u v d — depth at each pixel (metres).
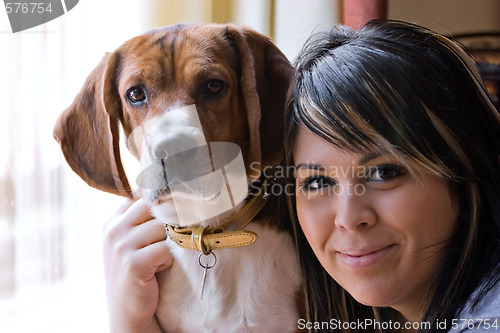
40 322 1.39
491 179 0.90
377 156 0.85
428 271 0.89
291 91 1.01
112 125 1.12
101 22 1.42
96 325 1.44
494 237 0.89
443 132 0.85
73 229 1.44
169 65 1.03
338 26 1.11
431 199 0.85
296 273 1.13
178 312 1.13
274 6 1.57
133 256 1.09
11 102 1.33
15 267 1.36
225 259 1.11
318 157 0.90
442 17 2.26
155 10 1.45
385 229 0.87
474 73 0.98
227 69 1.04
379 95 0.84
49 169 1.39
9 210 1.34
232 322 1.12
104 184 1.15
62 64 1.38
